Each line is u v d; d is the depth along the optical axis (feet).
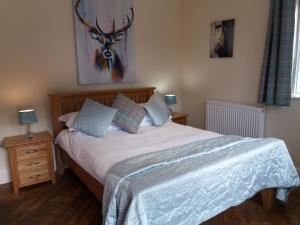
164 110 11.39
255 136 10.95
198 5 13.07
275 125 10.57
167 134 9.53
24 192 9.39
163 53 13.71
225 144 7.64
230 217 7.64
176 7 13.76
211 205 6.19
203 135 9.16
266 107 10.78
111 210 5.51
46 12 10.16
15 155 9.09
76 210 8.18
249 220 7.48
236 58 11.69
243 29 11.23
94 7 11.08
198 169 5.94
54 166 10.84
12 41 9.64
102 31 11.43
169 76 14.17
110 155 7.31
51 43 10.43
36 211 8.16
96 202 8.63
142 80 13.19
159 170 5.98
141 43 12.83
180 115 12.74
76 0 10.63
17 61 9.84
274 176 7.63
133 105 10.43
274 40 9.68
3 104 9.79
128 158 6.94
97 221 7.59
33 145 9.36
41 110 10.59
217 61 12.58
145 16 12.72
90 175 7.72
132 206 4.99
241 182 6.82
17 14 9.60
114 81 12.12
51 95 10.23
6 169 10.18
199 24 13.17
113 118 10.07
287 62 9.46
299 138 9.87
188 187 5.68
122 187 5.48
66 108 10.78
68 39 10.79
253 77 11.14
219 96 12.77
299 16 9.65
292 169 7.85
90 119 9.51
